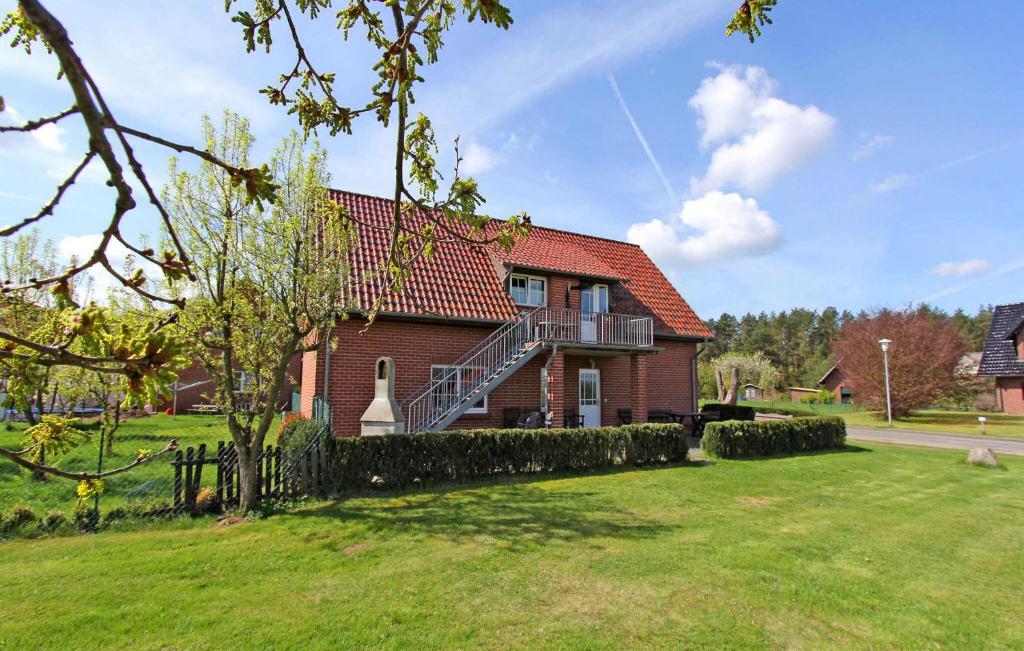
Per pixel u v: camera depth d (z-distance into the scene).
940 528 7.71
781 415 35.25
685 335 19.56
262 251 7.86
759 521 7.86
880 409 34.03
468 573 5.58
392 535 6.84
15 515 7.00
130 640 4.22
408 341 13.95
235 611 4.69
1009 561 6.36
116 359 1.49
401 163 3.07
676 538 6.89
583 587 5.27
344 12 3.30
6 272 11.97
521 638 4.28
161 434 16.72
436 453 9.97
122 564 5.77
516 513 7.94
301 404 18.77
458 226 16.67
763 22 2.89
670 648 4.19
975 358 44.44
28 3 1.13
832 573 5.82
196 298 7.79
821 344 82.31
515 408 15.48
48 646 4.13
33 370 1.91
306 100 3.48
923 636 4.50
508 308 15.51
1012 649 4.35
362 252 14.48
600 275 17.00
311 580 5.38
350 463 9.19
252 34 2.93
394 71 2.69
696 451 15.48
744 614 4.78
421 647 4.13
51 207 1.38
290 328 8.14
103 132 1.32
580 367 17.67
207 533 6.96
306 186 8.11
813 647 4.28
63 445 2.46
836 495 9.85
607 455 12.01
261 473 8.28
